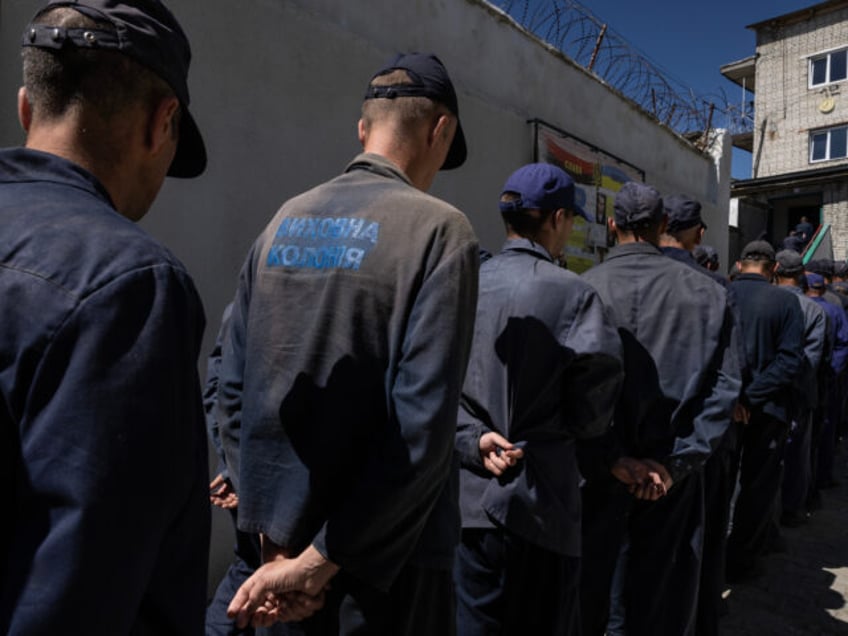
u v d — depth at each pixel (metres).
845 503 4.88
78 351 0.63
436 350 1.03
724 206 8.63
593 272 2.26
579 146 5.36
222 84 2.71
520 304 1.69
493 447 1.66
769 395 3.29
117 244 0.70
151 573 0.71
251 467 1.14
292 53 3.02
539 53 4.93
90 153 0.78
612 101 5.98
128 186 0.83
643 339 2.10
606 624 2.19
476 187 4.29
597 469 2.08
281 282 1.16
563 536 1.67
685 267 2.16
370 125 1.31
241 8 2.78
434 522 1.19
